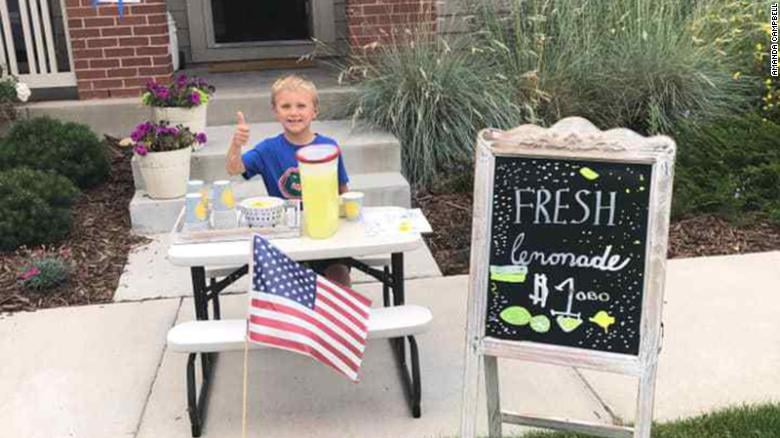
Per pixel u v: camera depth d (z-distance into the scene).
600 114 6.37
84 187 5.82
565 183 2.43
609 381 3.43
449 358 3.63
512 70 6.45
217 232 3.09
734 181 5.40
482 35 6.80
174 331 2.99
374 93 6.14
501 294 2.50
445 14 6.90
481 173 2.48
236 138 3.35
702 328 3.86
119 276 4.60
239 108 6.48
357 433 3.09
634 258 2.38
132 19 6.36
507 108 6.03
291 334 2.72
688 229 5.08
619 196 2.38
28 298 4.32
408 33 6.44
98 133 6.42
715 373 3.46
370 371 3.54
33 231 4.85
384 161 5.77
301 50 8.27
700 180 5.55
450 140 5.96
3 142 5.79
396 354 3.66
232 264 2.98
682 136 6.10
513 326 2.50
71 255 4.82
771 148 5.68
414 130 5.93
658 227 2.35
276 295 2.73
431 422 3.15
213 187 3.18
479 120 6.00
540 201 2.45
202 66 8.11
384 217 3.34
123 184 5.91
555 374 3.49
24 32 6.39
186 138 5.23
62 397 3.39
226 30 8.22
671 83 6.30
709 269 4.53
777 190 5.36
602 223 2.41
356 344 2.90
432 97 5.92
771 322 3.90
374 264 3.73
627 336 2.40
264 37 8.29
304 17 8.28
